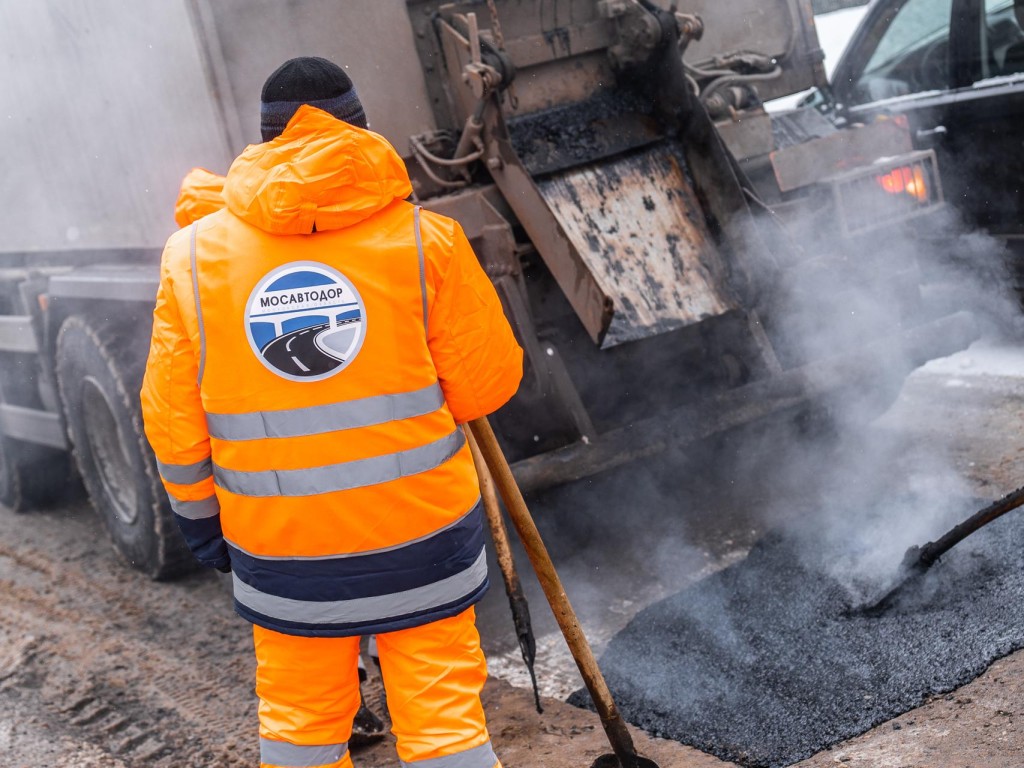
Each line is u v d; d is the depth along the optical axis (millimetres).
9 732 3725
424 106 3893
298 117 2062
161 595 4852
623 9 4000
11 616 4789
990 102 5223
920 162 4270
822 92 6211
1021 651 2885
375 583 2141
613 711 2607
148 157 4168
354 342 2086
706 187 3998
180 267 2154
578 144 3961
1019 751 2461
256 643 2293
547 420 3812
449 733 2176
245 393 2113
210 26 3568
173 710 3773
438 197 3875
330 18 3723
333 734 2289
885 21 5945
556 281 3799
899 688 2879
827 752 2703
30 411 5762
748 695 3035
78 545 5672
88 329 4840
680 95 3967
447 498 2176
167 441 2197
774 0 4758
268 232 2107
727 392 3924
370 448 2104
